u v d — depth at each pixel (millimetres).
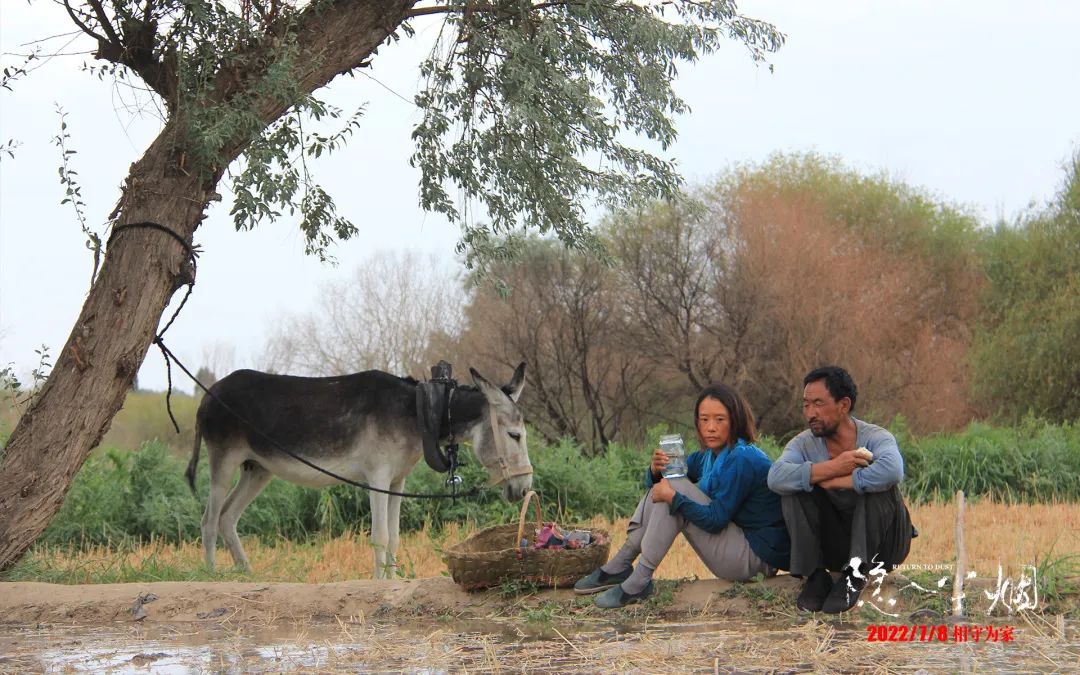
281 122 8742
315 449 9297
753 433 6656
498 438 9055
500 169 9680
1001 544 10062
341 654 5988
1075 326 27594
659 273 27125
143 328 8234
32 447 8039
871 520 6125
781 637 5934
